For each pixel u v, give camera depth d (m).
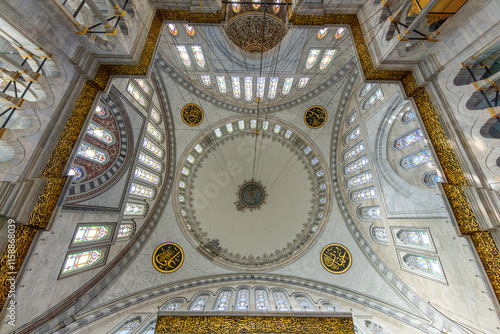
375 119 14.77
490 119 5.92
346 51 15.47
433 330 10.62
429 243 11.18
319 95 18.64
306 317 8.84
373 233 15.98
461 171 6.65
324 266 17.34
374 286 14.78
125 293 13.20
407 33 6.36
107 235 11.98
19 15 4.93
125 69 7.98
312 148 20.05
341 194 18.69
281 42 15.34
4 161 5.05
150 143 15.95
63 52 6.21
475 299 8.84
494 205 5.89
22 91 6.00
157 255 15.97
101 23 6.29
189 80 17.66
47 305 8.85
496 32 5.45
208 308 12.87
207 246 19.00
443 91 7.11
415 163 12.56
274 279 17.72
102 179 11.38
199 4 8.92
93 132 11.21
